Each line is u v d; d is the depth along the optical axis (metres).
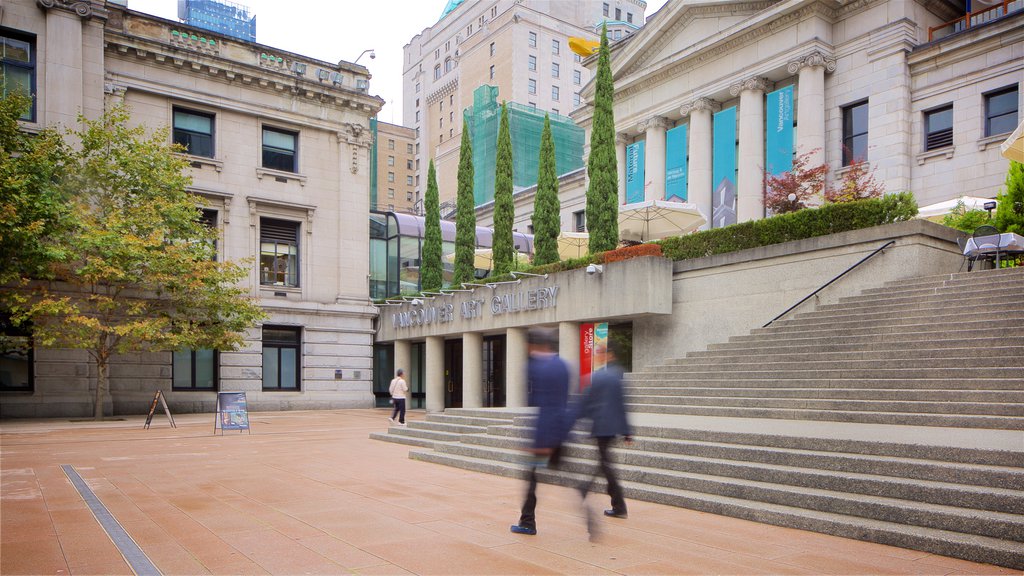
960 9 27.72
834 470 7.50
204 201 26.11
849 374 11.49
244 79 30.02
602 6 104.62
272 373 30.30
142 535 6.67
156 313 25.75
